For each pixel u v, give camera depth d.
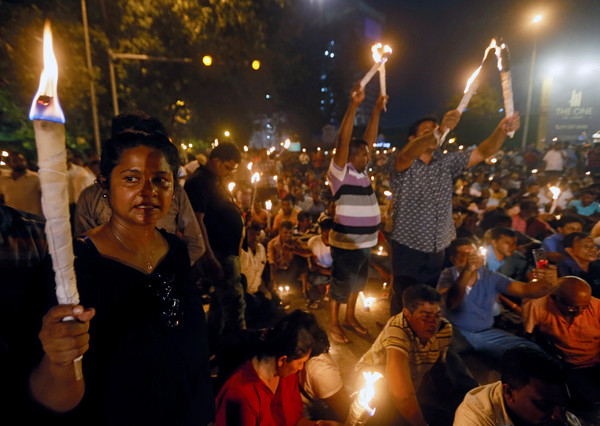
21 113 9.47
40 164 0.64
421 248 3.00
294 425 2.19
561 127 22.81
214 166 2.99
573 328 2.96
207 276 3.22
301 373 2.40
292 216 6.77
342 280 3.45
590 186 6.82
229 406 1.96
